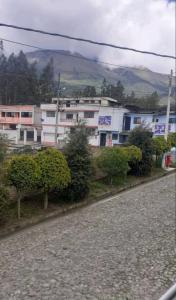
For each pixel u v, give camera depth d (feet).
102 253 30.14
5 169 38.73
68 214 43.21
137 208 45.55
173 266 27.53
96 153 61.93
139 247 31.58
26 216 40.19
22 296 22.75
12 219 38.88
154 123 157.07
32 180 38.81
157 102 289.53
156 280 25.12
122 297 22.70
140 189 57.67
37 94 274.16
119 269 26.91
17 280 24.95
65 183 43.65
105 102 181.98
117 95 294.46
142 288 23.93
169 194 53.67
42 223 39.47
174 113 157.69
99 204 48.03
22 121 210.79
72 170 46.42
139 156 63.00
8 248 31.42
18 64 301.02
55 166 42.11
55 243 32.65
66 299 22.44
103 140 167.84
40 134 202.18
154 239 33.71
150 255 29.71
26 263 27.94
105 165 55.11
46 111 187.21
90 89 305.94
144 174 65.98
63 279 25.18
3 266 27.35
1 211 36.52
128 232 35.83
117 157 55.06
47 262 28.17
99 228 37.27
